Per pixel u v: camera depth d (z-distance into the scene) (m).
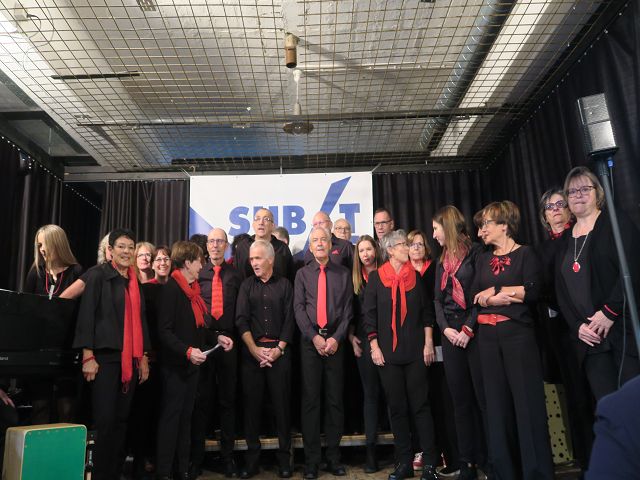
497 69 3.50
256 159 4.98
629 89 2.67
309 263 3.26
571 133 3.33
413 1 2.89
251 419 2.99
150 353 2.98
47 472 2.09
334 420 2.99
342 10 2.96
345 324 3.00
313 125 4.25
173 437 2.63
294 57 3.04
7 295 2.19
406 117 4.04
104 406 2.39
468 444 2.65
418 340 2.85
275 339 3.07
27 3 2.84
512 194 4.44
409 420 3.11
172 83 3.68
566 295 2.28
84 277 2.74
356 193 4.68
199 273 3.29
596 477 0.55
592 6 2.81
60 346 2.44
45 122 4.21
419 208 5.07
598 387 2.09
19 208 4.33
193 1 2.85
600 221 2.21
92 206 5.75
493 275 2.46
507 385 2.34
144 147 4.68
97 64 3.46
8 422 2.46
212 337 3.08
